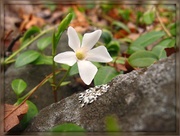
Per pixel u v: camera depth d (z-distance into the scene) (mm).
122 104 145
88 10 438
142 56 195
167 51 185
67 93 222
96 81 193
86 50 166
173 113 127
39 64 239
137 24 334
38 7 457
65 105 171
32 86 225
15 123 173
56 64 234
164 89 134
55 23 408
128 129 131
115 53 256
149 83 141
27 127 174
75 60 161
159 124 127
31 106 186
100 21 397
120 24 320
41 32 282
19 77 232
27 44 258
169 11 386
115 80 161
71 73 203
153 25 346
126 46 291
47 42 244
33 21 353
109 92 157
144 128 128
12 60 250
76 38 164
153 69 146
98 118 151
